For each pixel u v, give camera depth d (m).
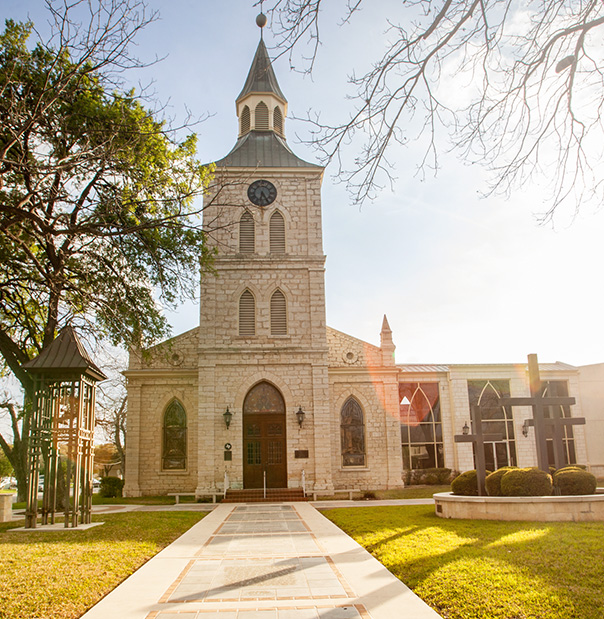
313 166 33.88
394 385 33.78
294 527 17.75
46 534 15.47
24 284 22.53
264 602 9.10
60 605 8.84
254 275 32.38
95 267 22.00
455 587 9.44
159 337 25.00
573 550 11.89
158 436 32.34
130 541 14.41
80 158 14.41
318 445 30.47
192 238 24.05
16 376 23.27
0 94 12.94
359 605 8.87
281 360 31.36
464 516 17.58
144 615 8.52
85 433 17.72
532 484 17.64
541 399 19.77
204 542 14.96
